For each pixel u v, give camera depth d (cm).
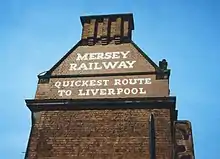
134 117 1950
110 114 1988
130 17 2448
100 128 1948
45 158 1891
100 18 2475
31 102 2080
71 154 1888
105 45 2322
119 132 1916
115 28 2397
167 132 1864
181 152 1806
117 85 2098
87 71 2195
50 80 2183
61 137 1950
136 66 2167
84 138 1930
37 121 2022
